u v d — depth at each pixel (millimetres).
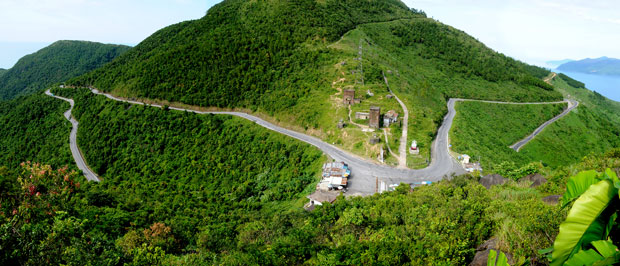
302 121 79062
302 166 65562
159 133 93312
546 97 140625
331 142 70562
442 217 17609
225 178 71375
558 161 96250
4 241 12945
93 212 38062
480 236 14805
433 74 133125
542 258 10102
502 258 5441
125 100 112375
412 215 21141
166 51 128250
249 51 113250
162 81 110562
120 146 95062
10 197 24500
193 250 31969
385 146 65062
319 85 92438
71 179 32625
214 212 52531
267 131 80062
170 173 80062
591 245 4684
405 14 184750
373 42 139375
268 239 31047
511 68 163125
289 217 36969
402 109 80625
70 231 15508
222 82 103188
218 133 86438
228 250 30484
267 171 68250
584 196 4574
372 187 53969
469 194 24359
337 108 79125
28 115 123062
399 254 14852
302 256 20438
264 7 144375
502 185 27344
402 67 121750
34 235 13945
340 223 24141
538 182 28266
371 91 87438
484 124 99938
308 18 136250
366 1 176125
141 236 31766
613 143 119688
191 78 107250
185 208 54188
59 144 105438
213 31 135000
